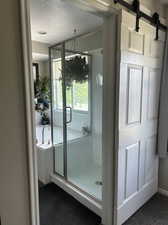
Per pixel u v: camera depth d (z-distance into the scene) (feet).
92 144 9.21
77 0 4.02
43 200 7.27
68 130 8.66
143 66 5.90
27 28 3.30
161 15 6.57
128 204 6.08
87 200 6.71
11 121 3.32
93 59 8.63
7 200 3.43
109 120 5.36
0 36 3.05
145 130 6.47
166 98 6.81
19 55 3.29
